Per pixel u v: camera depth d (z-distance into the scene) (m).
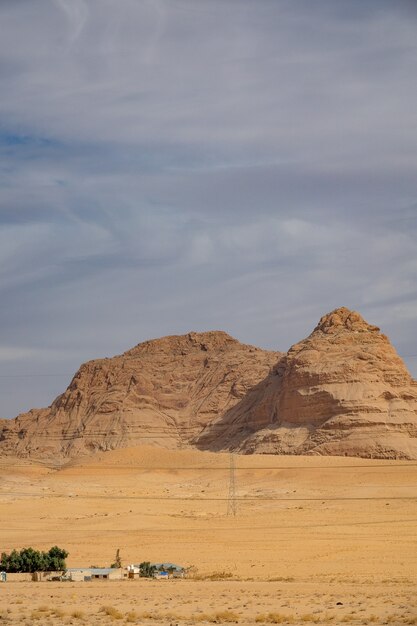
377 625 71.31
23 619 74.38
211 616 75.56
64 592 98.88
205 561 142.12
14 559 125.19
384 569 128.00
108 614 77.62
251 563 139.12
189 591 99.38
